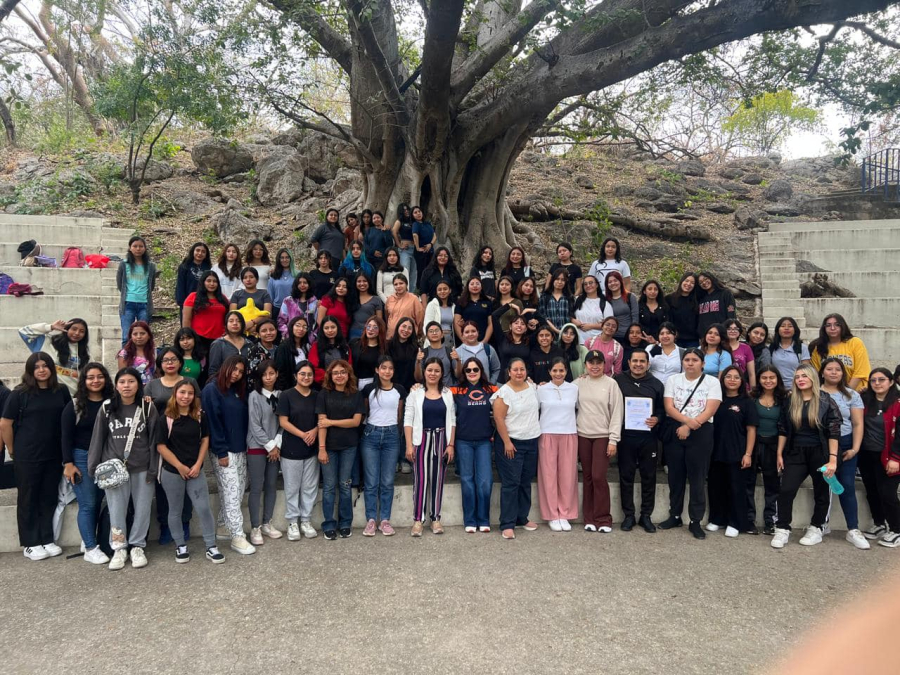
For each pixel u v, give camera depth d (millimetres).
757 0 7578
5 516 5254
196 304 6664
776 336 6809
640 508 6199
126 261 7754
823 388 5828
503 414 5789
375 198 10766
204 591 4500
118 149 16297
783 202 15227
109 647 3748
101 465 4828
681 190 15352
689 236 13016
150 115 12242
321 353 6285
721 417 5918
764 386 5793
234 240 11734
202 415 5180
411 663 3584
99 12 11211
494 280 8156
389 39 10156
